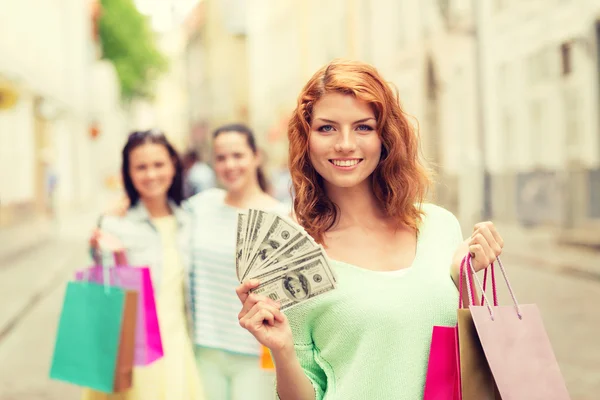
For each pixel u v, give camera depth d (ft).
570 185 51.42
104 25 183.21
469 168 68.80
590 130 52.49
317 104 8.16
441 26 77.66
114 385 11.69
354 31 108.27
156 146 15.20
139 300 12.34
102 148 203.82
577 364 23.21
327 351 7.91
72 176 128.77
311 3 132.87
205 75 243.40
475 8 70.54
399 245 8.36
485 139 70.08
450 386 7.38
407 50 88.33
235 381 14.85
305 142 8.38
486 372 7.28
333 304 7.80
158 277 14.71
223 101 219.20
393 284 7.87
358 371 7.68
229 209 15.51
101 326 11.78
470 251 7.88
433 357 7.43
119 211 15.30
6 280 45.14
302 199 8.43
